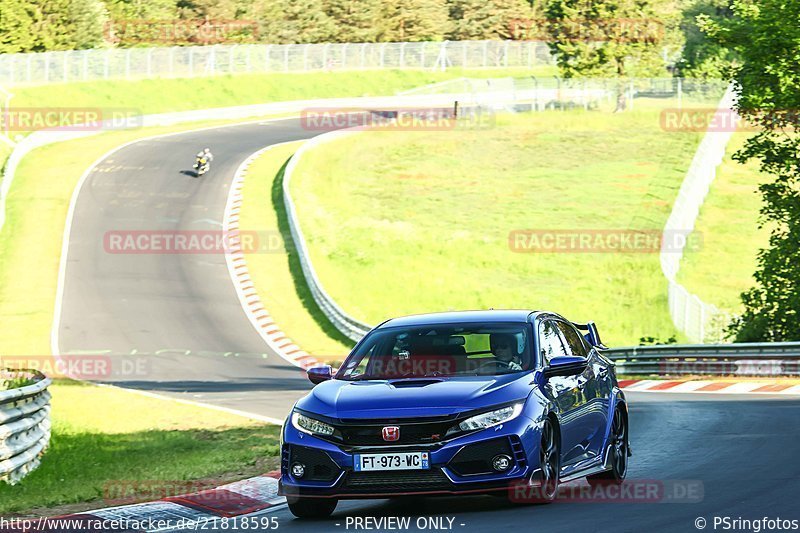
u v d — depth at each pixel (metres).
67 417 59.53
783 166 87.19
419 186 175.50
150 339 104.62
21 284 122.44
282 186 165.75
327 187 170.38
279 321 114.44
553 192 171.62
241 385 79.88
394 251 141.75
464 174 183.00
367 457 23.73
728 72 89.62
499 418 23.86
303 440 24.44
